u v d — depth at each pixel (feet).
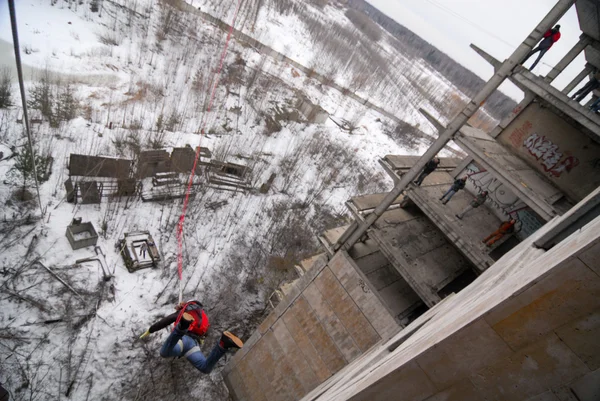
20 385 43.75
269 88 155.74
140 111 103.45
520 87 32.42
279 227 89.97
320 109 152.05
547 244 14.16
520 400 7.22
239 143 112.98
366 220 32.12
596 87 33.73
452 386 8.09
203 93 126.52
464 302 13.98
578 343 6.62
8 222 58.44
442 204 32.63
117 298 58.03
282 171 113.29
